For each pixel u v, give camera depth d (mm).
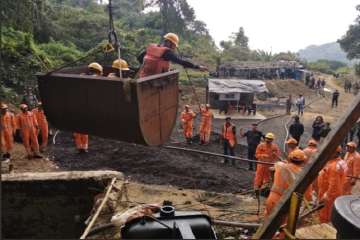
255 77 48750
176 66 42438
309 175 3027
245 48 76875
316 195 9969
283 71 50656
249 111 29812
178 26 64812
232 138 15234
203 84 39156
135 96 4262
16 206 7016
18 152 13906
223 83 31641
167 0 62938
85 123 4863
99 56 25750
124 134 4648
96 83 4500
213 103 30703
